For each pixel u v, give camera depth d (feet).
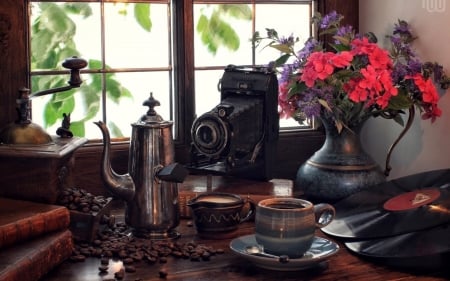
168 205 5.70
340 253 5.50
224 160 6.22
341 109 6.15
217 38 6.86
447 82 6.23
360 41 6.09
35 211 5.24
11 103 6.23
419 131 6.54
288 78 6.28
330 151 6.33
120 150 6.54
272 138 6.40
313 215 5.24
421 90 6.09
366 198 5.96
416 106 6.39
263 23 6.97
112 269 5.21
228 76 6.46
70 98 6.52
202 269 5.24
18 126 5.61
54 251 5.14
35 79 6.42
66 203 5.58
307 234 5.20
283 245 5.17
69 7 6.46
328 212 5.44
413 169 6.63
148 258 5.32
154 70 6.72
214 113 6.13
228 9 6.86
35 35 6.38
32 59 6.39
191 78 6.72
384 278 5.16
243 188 6.22
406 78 6.14
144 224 5.67
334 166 6.24
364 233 5.54
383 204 5.79
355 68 6.14
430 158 6.46
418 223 5.39
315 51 6.27
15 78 6.23
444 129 6.32
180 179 5.63
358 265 5.32
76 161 6.42
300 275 5.18
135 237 5.72
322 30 6.90
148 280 5.08
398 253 5.23
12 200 5.46
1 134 5.61
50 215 5.23
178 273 5.18
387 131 6.88
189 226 5.98
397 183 6.04
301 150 7.06
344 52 6.01
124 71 6.64
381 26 6.85
